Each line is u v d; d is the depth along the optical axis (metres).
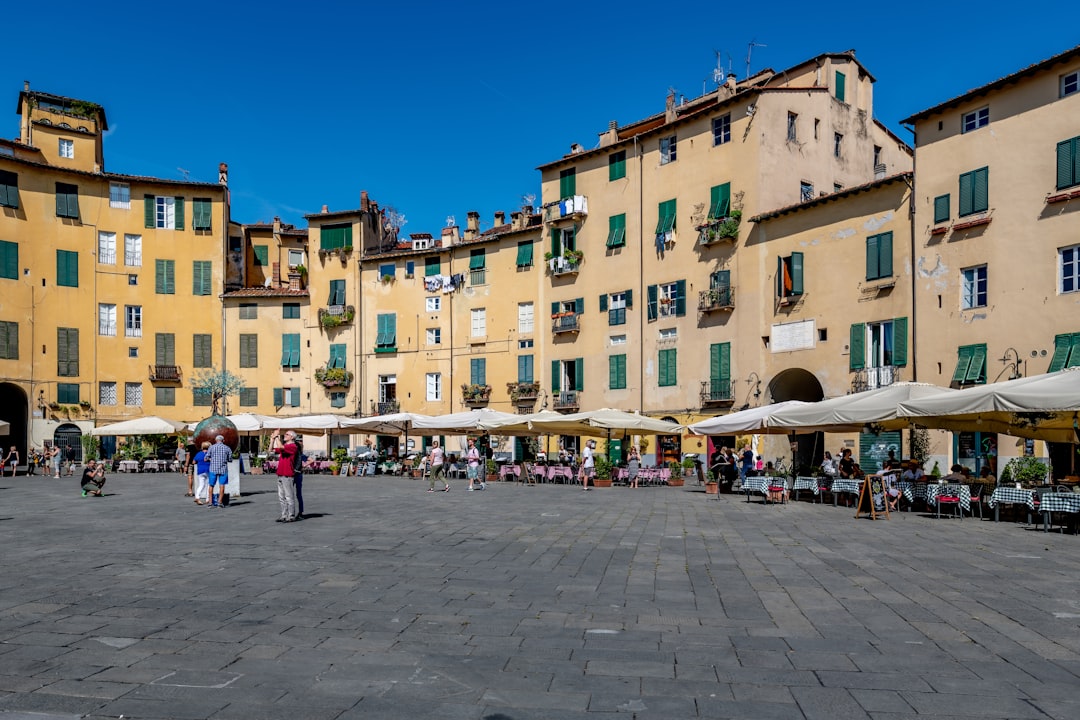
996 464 27.33
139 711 5.51
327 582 10.17
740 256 38.44
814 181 40.22
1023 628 7.95
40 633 7.60
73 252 50.97
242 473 41.22
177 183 54.09
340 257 55.09
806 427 26.69
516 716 5.45
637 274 43.34
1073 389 16.11
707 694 5.91
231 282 58.41
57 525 17.06
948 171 30.05
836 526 17.50
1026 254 27.41
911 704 5.71
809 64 42.44
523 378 48.53
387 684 6.11
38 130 51.31
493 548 13.35
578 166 46.97
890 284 31.89
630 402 43.16
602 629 7.82
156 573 10.84
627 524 17.44
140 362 52.84
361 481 35.84
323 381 54.19
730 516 19.66
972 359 28.62
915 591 9.83
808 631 7.80
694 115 40.56
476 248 51.22
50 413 49.50
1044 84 27.25
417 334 52.94
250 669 6.48
